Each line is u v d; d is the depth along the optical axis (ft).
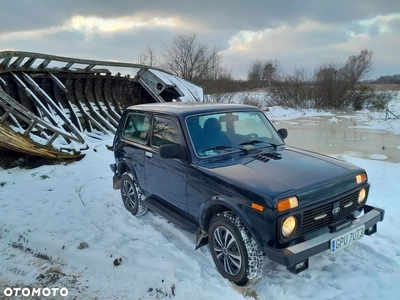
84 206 17.49
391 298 9.29
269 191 8.85
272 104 99.25
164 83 42.34
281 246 8.75
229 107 13.70
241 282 9.82
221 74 101.86
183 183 11.90
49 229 14.70
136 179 15.46
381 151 32.60
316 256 11.57
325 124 58.95
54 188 21.02
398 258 11.25
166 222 15.12
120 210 16.83
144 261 11.57
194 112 12.61
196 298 9.37
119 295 9.93
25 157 27.91
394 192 17.47
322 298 9.43
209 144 11.96
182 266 11.06
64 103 35.32
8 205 18.17
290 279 10.36
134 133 15.75
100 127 34.88
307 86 96.43
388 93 94.32
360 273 10.55
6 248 13.25
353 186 10.27
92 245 13.00
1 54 24.97
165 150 11.38
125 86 45.85
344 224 9.84
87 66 35.78
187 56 98.32
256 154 12.14
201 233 11.69
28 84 30.71
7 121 23.88
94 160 27.25
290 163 10.96
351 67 98.89
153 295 9.78
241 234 9.52
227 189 9.87
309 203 9.07
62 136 26.58
